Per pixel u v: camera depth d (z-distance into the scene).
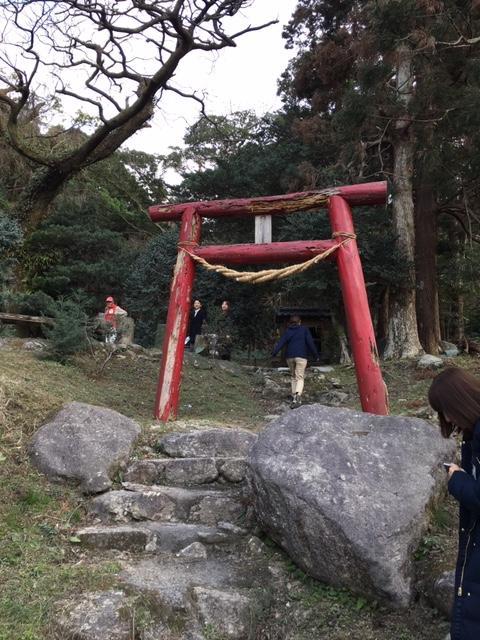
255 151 21.03
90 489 4.61
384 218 15.73
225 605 3.40
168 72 13.62
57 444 4.91
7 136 15.68
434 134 13.51
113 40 13.45
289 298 16.69
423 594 3.37
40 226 21.91
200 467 5.02
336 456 3.84
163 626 3.24
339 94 18.36
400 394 10.46
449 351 15.48
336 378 12.66
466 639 2.29
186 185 20.91
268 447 4.07
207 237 21.95
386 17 12.41
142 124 16.12
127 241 25.56
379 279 14.79
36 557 3.73
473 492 2.36
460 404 2.50
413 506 3.58
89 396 7.54
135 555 4.00
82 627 3.08
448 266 18.23
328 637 3.25
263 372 12.75
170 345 7.41
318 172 16.91
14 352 8.94
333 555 3.46
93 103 14.30
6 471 4.58
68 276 20.86
